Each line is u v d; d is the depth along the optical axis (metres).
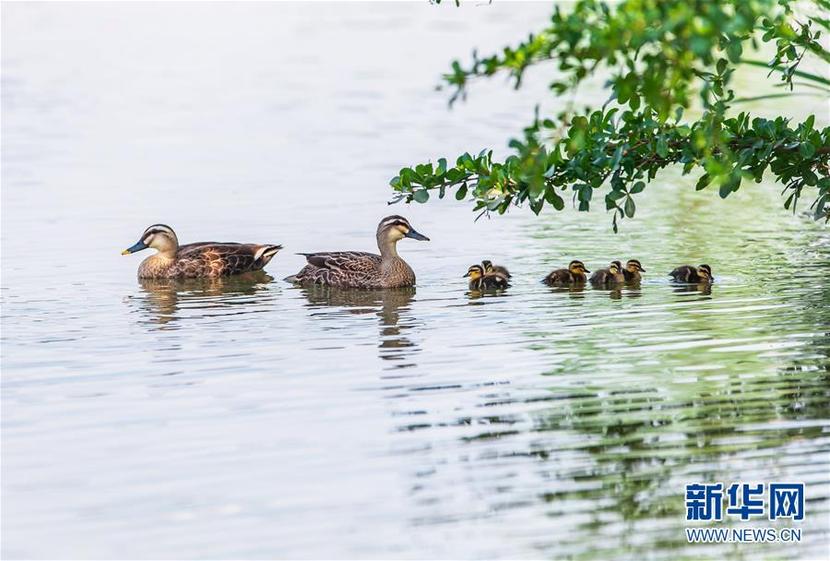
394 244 20.47
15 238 23.70
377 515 11.73
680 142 17.14
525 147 14.20
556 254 22.05
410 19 52.84
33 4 57.59
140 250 21.80
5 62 44.28
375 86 39.56
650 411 14.09
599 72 41.91
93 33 50.53
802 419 13.74
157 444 13.46
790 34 17.64
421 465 12.79
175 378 15.67
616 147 17.16
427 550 11.12
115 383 15.52
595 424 13.74
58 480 12.59
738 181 17.14
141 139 32.75
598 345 16.59
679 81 13.99
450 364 15.97
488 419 13.97
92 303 19.67
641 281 19.97
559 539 11.28
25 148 31.69
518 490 12.20
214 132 33.50
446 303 19.20
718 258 21.34
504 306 18.84
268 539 11.30
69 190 27.45
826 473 12.45
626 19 12.29
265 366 16.09
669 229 23.66
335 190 27.22
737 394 14.53
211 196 26.84
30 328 18.14
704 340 16.62
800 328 17.03
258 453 13.16
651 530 11.48
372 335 17.48
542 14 53.09
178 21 53.38
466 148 30.70
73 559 11.00
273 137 32.78
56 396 15.08
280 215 25.33
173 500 12.09
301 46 47.16
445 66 42.56
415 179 17.66
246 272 21.81
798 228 23.44
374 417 14.12
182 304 19.62
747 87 38.03
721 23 11.87
